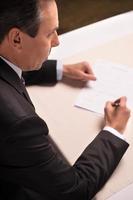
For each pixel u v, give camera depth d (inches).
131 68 44.4
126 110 38.0
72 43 49.5
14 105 28.0
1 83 29.3
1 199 34.1
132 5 102.7
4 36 27.2
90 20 99.5
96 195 32.5
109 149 34.7
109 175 33.4
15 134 27.1
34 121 28.1
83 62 45.1
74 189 31.7
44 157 29.3
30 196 32.3
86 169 33.4
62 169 31.0
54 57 47.2
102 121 38.4
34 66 31.6
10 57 29.9
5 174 30.5
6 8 25.2
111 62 45.6
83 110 39.8
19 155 28.2
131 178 33.2
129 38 49.3
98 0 106.3
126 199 31.8
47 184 30.5
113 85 42.3
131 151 35.4
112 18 53.3
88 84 43.0
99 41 49.4
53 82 44.0
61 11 103.3
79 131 37.6
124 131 37.2
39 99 41.8
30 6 25.6
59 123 38.6
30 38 27.7
